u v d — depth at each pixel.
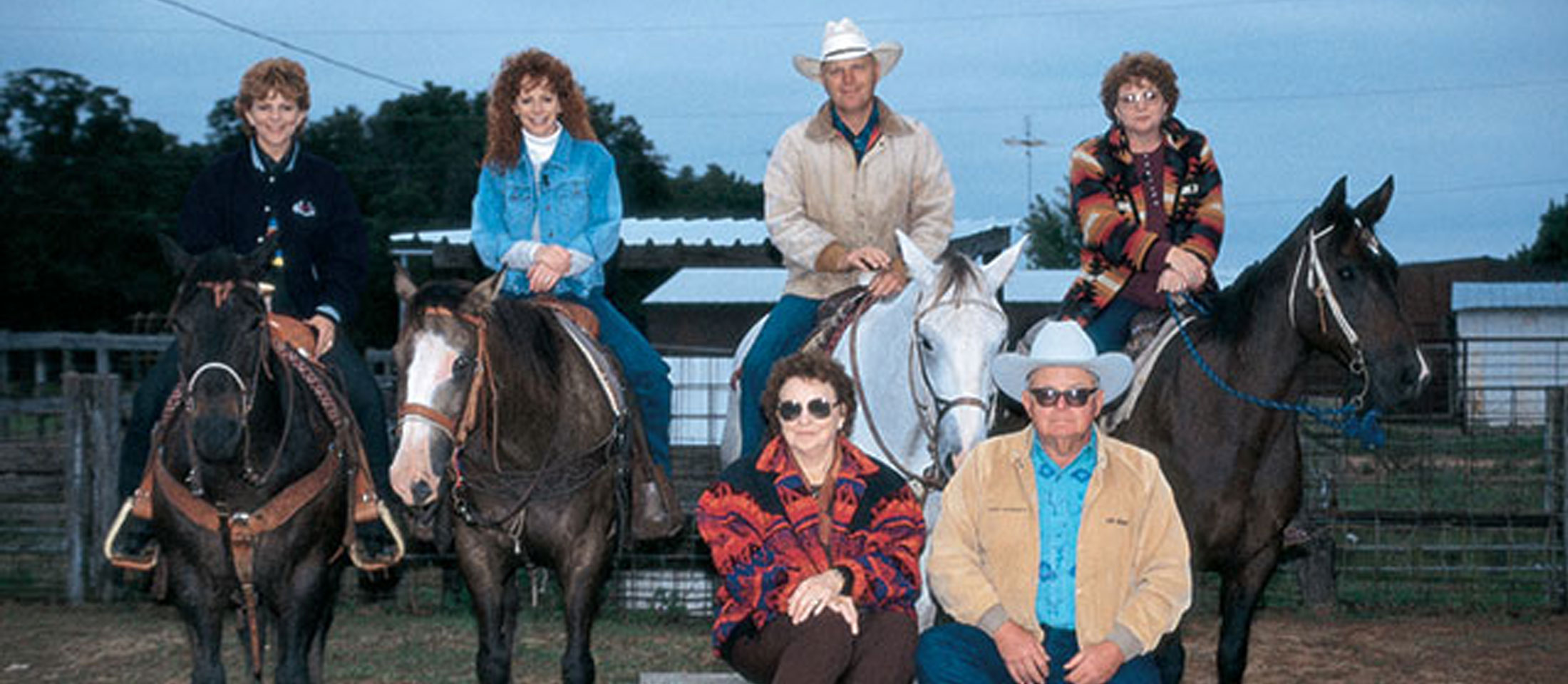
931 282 4.69
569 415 5.19
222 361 4.50
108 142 43.06
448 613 8.88
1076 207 5.88
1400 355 5.07
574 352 5.31
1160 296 5.80
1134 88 5.62
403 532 5.82
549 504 5.11
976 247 11.66
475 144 52.44
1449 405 16.33
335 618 8.61
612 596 8.92
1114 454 4.29
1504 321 32.12
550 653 7.66
